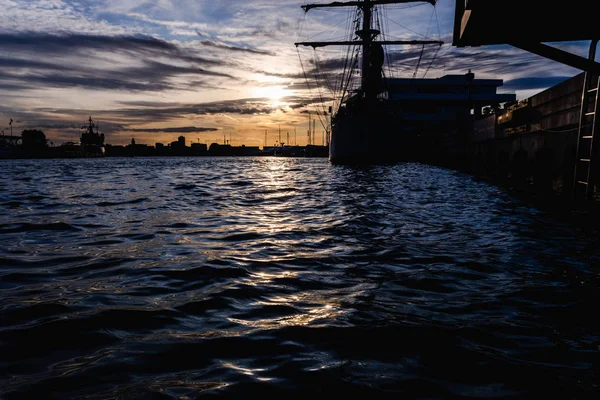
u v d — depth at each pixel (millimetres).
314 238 8523
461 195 17969
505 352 3371
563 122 17141
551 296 4867
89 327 3854
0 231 9320
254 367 3100
